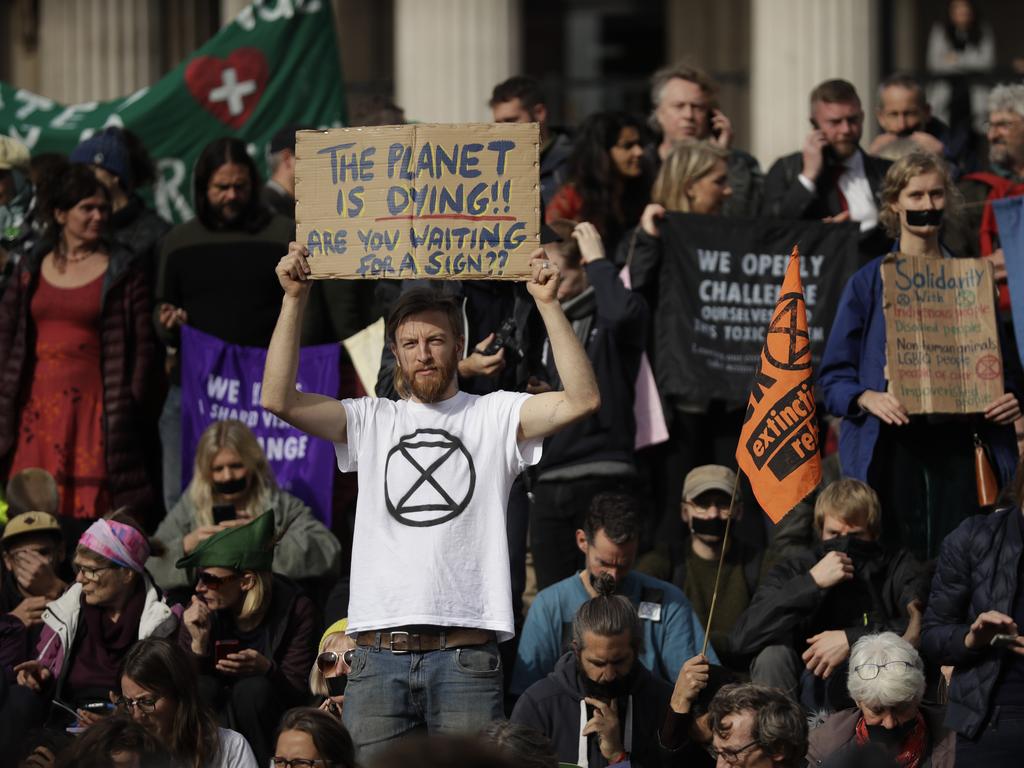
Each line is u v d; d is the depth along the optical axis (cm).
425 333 1645
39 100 2883
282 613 2094
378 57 4956
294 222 2462
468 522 1622
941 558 1931
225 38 2856
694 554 2247
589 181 2489
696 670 1850
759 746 1683
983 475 2170
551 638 2083
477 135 1661
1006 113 2600
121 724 1612
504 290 2117
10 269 2517
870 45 3566
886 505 2184
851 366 2203
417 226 1661
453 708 1602
